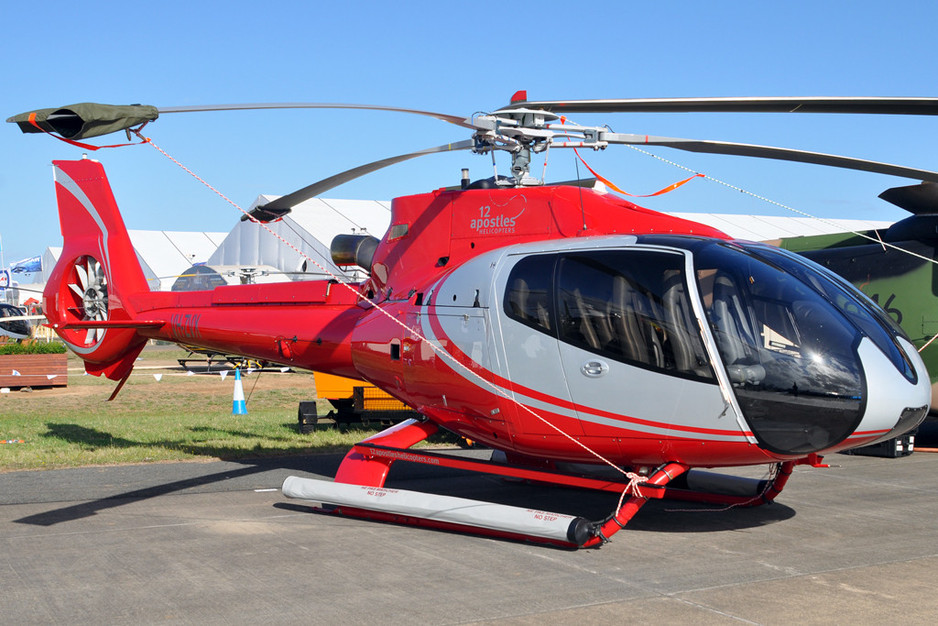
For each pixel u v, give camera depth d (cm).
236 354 1034
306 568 561
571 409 644
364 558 588
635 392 614
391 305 796
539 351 655
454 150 738
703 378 590
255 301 987
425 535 662
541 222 713
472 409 713
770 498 737
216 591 510
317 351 904
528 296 666
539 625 445
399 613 467
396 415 1320
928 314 1108
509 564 570
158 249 6081
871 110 623
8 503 782
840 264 1200
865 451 1114
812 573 545
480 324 691
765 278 612
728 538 647
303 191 835
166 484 882
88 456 1038
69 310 1190
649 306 612
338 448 1135
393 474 962
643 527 687
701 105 643
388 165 787
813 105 627
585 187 759
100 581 532
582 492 849
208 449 1108
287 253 4138
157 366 3238
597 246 654
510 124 674
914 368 626
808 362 588
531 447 695
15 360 2264
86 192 1168
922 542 632
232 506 777
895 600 486
